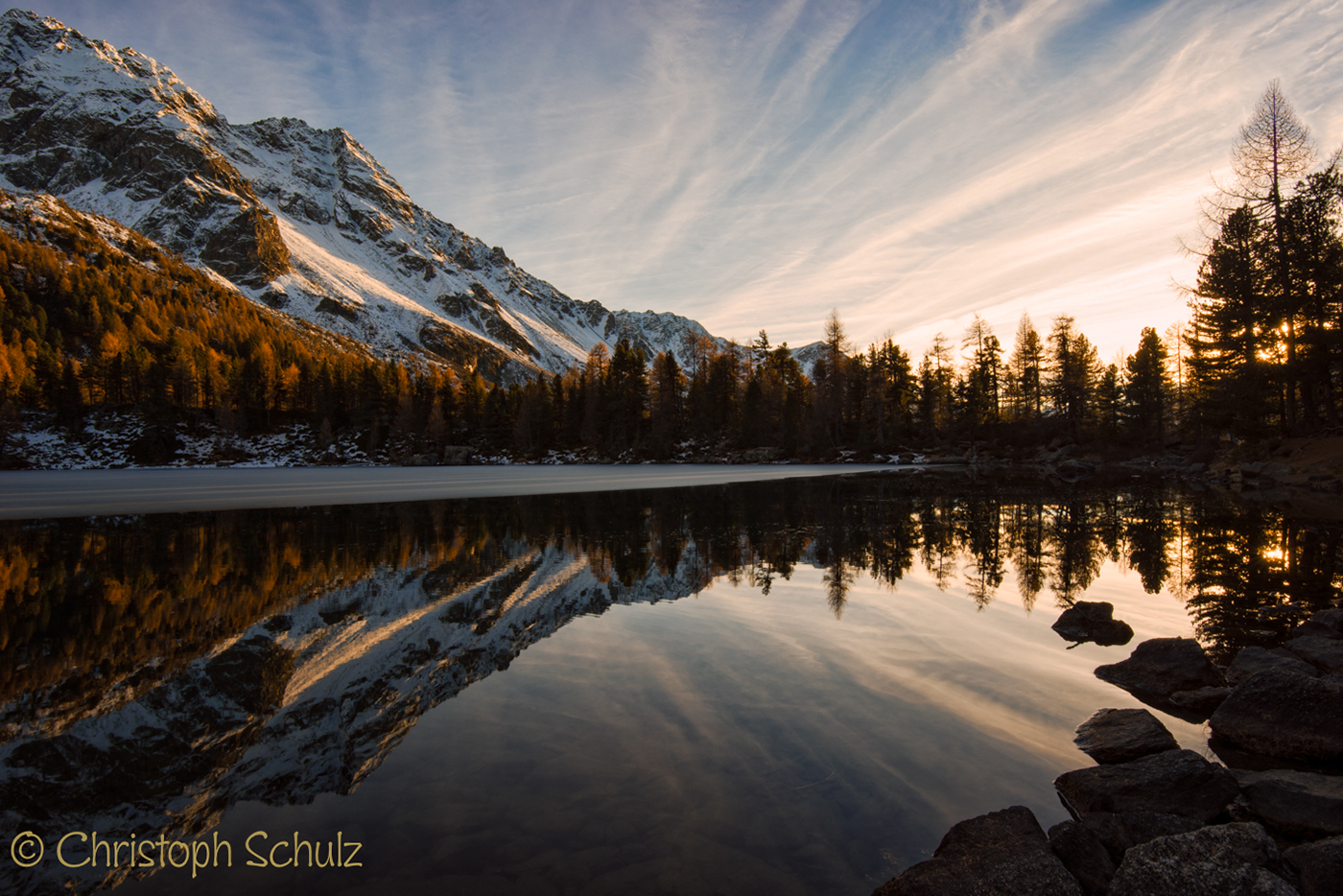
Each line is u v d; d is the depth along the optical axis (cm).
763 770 420
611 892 296
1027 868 306
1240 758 463
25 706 556
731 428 7612
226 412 9250
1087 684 590
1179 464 4425
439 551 1340
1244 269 3166
